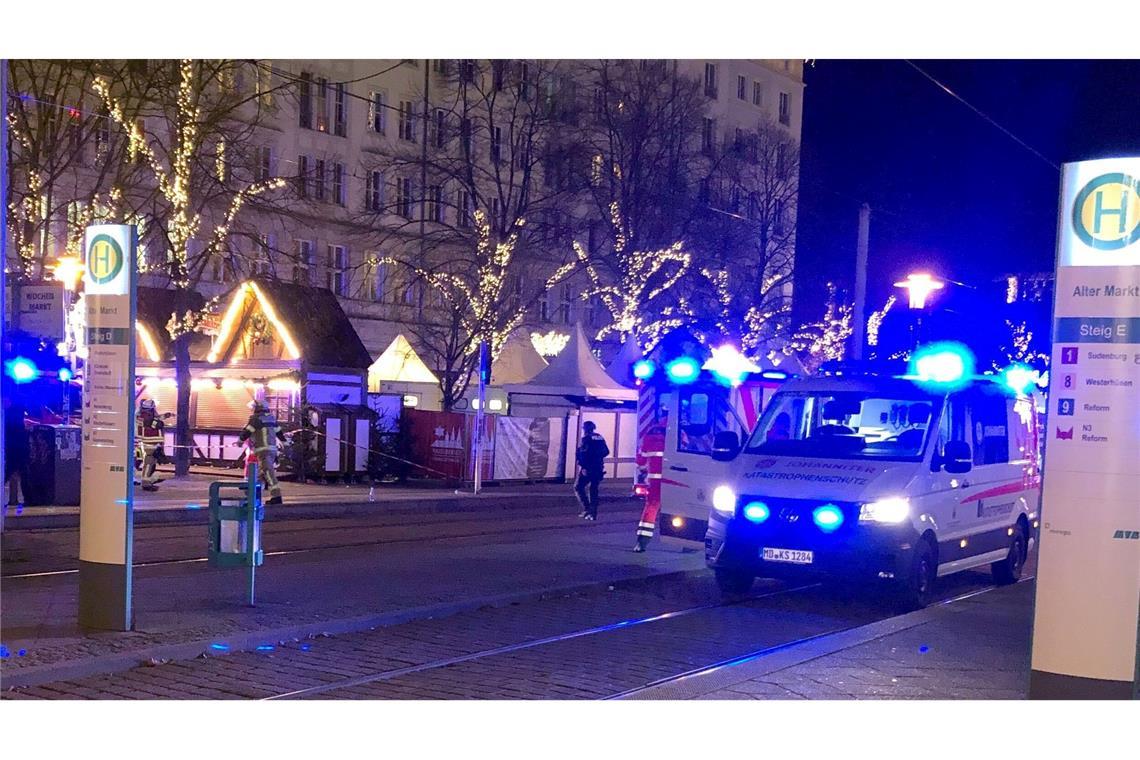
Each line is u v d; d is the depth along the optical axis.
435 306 45.28
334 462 27.52
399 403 29.67
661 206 42.41
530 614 11.05
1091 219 5.60
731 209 47.75
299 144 45.78
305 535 17.08
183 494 22.06
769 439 12.88
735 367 15.26
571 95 44.12
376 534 17.56
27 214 26.34
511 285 40.94
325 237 46.78
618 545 16.33
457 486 28.92
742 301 46.28
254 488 10.11
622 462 33.81
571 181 43.03
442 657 8.91
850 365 14.59
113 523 8.85
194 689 7.59
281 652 8.87
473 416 28.97
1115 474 5.64
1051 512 5.80
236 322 29.41
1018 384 14.88
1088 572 5.73
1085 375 5.66
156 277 36.03
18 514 17.05
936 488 12.05
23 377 18.73
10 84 25.44
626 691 7.91
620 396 33.47
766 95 61.72
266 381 28.02
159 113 34.53
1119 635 5.70
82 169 33.91
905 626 10.09
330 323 29.72
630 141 42.12
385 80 49.41
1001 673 8.30
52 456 18.78
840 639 9.43
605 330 41.28
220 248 33.97
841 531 11.47
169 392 30.03
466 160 39.69
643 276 40.22
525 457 30.53
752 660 8.56
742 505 11.98
